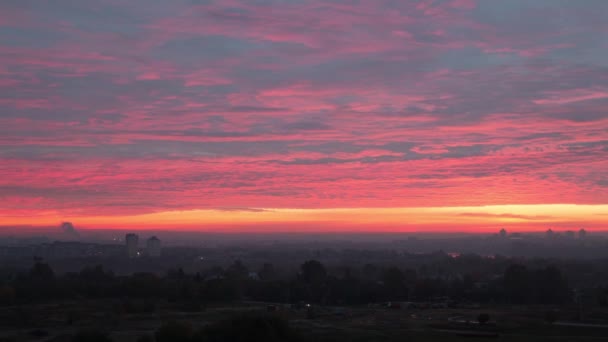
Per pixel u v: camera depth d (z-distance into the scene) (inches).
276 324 2839.6
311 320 3774.6
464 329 3380.9
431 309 4616.1
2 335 3238.2
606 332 3299.7
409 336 3132.4
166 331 2746.1
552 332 3287.4
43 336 3191.4
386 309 4606.3
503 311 4343.0
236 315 2940.5
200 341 2684.5
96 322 3715.6
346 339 3036.4
